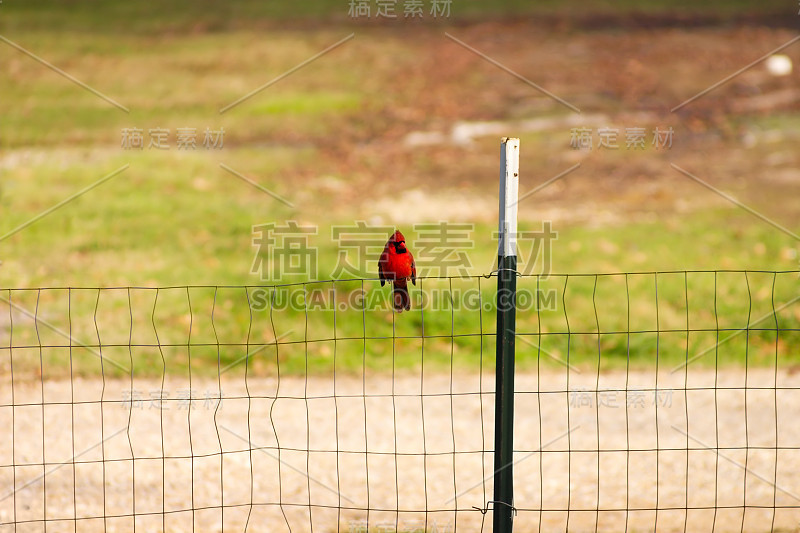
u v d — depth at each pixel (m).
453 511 22.12
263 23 92.25
